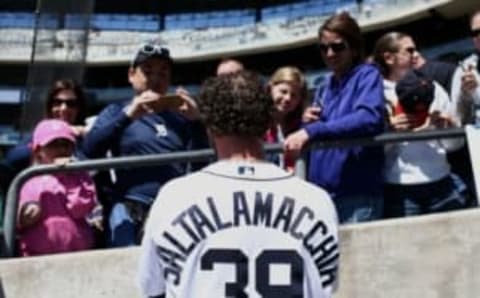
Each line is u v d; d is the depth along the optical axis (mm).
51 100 6574
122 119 6152
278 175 3223
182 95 6215
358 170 5781
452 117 6320
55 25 22297
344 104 5812
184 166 6387
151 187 6109
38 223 5977
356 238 5922
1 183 6484
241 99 3234
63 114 6543
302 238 3139
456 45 26578
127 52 31344
